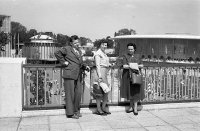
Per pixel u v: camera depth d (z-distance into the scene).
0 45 24.92
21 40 71.88
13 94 6.26
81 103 6.96
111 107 6.98
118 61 7.18
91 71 6.82
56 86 7.88
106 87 6.36
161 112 6.96
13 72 6.21
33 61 22.17
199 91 8.02
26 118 6.27
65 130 5.54
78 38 6.23
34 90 7.37
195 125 5.97
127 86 6.64
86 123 6.00
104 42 6.36
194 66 7.70
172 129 5.70
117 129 5.64
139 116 6.59
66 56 6.12
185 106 7.41
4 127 5.66
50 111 6.54
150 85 7.87
